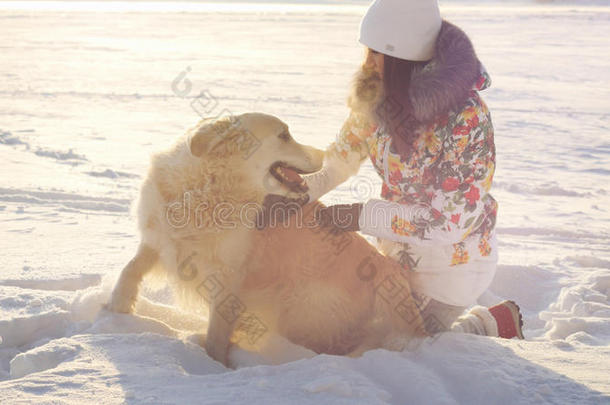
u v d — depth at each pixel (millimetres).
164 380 2723
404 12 3084
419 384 2730
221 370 3160
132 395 2516
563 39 36406
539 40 35531
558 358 3160
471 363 2973
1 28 39125
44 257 5016
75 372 2760
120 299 3561
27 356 2939
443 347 3244
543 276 5305
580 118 15008
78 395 2510
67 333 3596
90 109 14914
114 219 6535
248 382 2734
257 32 39625
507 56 27484
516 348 3324
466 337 3398
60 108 14922
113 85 18656
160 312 3861
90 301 3867
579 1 99500
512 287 5238
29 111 14367
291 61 25219
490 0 104938
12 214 6492
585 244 6543
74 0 99312
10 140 10719
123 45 30594
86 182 8258
